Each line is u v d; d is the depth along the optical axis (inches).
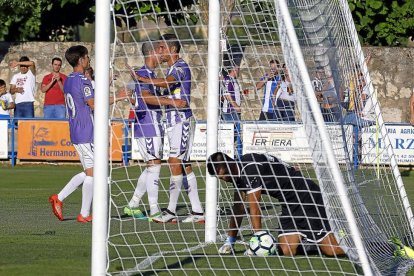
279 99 1305.4
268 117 1379.2
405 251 1047.0
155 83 1216.2
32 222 1333.7
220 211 1230.3
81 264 948.6
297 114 1300.4
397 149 2445.9
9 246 1077.8
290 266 941.8
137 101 1272.1
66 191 1346.0
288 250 1002.1
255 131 1542.8
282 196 978.1
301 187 1011.3
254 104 1437.0
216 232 1150.3
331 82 1161.4
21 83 2559.1
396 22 2942.9
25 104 2556.6
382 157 1261.1
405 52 2763.3
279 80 1290.6
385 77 2770.7
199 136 2310.5
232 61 1241.4
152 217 1289.4
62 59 2812.5
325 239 992.2
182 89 1325.0
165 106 1350.9
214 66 1149.1
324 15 1179.9
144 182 1363.2
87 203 1339.8
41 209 1513.3
